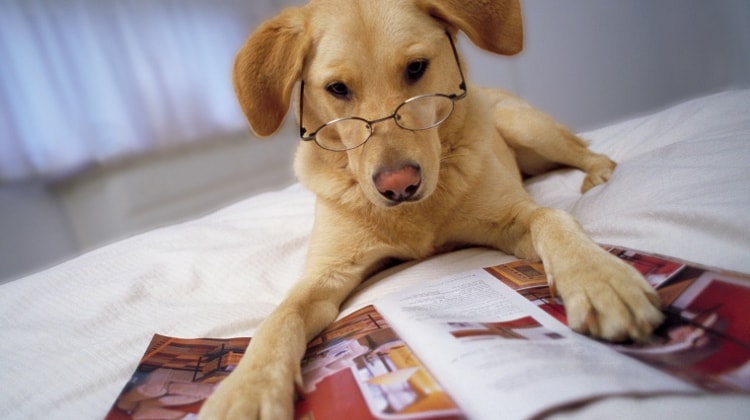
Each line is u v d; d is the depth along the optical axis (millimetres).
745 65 2816
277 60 1097
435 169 1005
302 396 684
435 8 1045
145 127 2895
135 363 905
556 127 1636
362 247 1144
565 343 619
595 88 3209
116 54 2777
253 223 1636
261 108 1121
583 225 1063
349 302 1065
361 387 626
